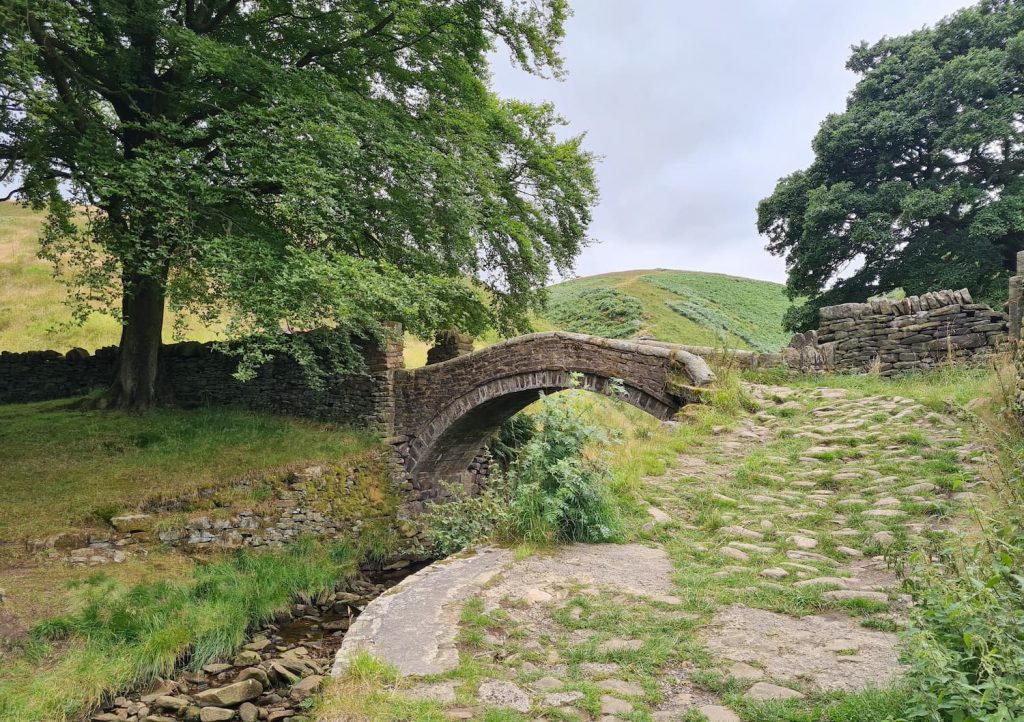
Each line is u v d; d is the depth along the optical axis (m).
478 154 14.73
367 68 14.67
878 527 5.42
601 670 3.47
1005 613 2.59
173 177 11.21
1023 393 6.87
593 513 5.88
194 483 12.62
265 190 13.69
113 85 12.66
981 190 19.27
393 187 14.05
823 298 23.22
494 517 7.26
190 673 8.02
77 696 6.89
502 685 3.32
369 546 14.47
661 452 8.22
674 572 4.93
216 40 12.86
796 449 8.01
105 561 10.26
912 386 10.79
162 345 17.25
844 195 20.97
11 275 30.02
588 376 13.62
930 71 21.25
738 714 2.94
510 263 19.20
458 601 4.48
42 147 12.37
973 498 5.43
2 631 7.72
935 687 2.46
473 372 16.19
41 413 15.89
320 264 11.23
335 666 3.63
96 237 11.81
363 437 17.08
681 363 11.55
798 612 4.04
